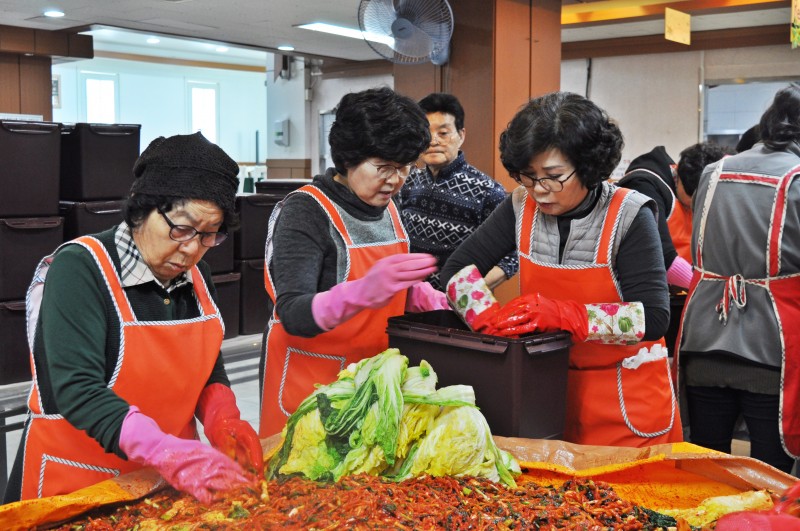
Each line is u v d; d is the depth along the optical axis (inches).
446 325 75.8
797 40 221.3
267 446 63.5
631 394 79.4
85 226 166.7
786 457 96.6
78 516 52.7
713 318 98.0
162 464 52.4
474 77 203.3
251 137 636.1
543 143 68.2
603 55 354.9
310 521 48.5
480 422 57.7
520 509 52.2
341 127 72.4
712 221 97.7
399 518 49.4
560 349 67.7
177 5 281.6
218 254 175.3
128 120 564.7
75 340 56.4
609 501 55.2
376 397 57.7
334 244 76.0
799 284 93.4
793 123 93.8
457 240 117.6
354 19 303.6
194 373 63.1
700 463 61.7
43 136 160.1
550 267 76.5
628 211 73.9
